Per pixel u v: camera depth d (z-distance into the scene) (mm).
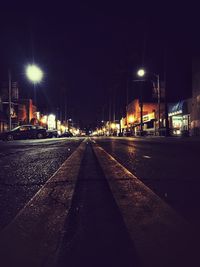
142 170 9562
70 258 3150
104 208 5090
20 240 3678
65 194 6191
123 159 13141
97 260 3098
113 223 4289
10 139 45812
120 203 5406
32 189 6828
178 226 4160
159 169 9773
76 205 5309
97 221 4379
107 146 24484
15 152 18391
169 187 6836
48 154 16500
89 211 4914
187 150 18500
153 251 3318
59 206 5258
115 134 113188
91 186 6988
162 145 25062
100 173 8977
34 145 27438
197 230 4000
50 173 9281
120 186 6949
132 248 3402
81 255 3223
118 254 3240
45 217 4609
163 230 3992
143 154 15711
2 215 4781
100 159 13250
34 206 5277
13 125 68500
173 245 3492
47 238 3729
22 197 6027
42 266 2994
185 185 7062
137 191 6402
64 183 7406
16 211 5004
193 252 3295
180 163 11430
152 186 6957
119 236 3773
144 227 4113
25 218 4574
